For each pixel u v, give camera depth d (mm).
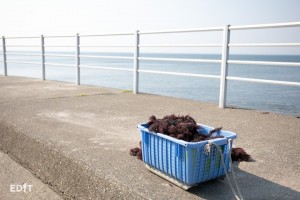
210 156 1949
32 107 4586
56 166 2684
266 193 1979
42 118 3871
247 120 3863
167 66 79312
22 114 4078
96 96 5723
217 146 1891
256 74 54969
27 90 6457
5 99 5262
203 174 1955
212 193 1966
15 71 46031
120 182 2102
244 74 54406
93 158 2529
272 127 3525
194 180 1921
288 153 2674
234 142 2959
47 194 2516
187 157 1866
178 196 1914
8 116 3930
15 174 2879
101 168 2332
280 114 4242
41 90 6477
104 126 3543
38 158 2918
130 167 2359
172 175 2035
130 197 1961
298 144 2918
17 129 3338
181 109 4547
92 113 4227
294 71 69812
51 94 5902
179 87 28484
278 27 4031
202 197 1911
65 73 46812
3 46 9977
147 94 6086
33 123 3600
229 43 4531
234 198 1909
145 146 2234
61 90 6504
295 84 3809
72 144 2867
